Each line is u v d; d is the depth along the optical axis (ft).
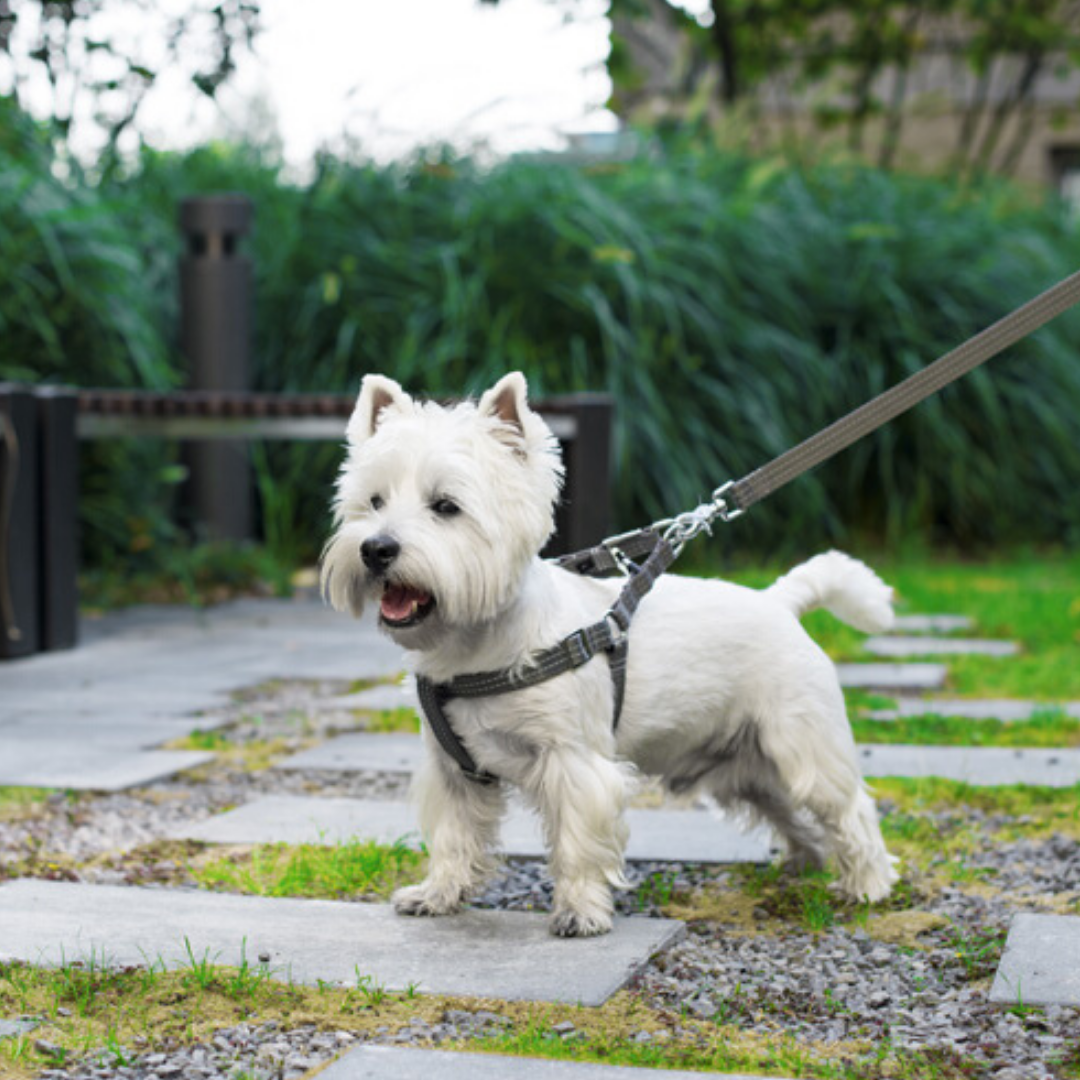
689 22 48.32
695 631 11.79
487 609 10.61
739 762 12.39
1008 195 44.80
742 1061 8.99
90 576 32.73
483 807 11.87
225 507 34.47
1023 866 13.26
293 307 36.78
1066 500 40.19
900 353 38.14
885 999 10.06
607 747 11.33
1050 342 39.37
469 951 10.89
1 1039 9.25
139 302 33.19
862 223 40.47
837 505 39.01
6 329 32.14
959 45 53.11
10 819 14.98
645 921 11.59
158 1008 9.82
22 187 31.37
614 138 44.32
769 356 37.11
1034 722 19.25
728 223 38.09
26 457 24.62
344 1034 9.41
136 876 13.05
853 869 12.14
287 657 25.02
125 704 21.04
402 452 10.61
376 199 38.27
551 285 36.14
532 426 10.83
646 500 35.50
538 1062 8.86
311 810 15.21
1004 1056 9.11
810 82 51.62
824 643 25.91
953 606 29.89
